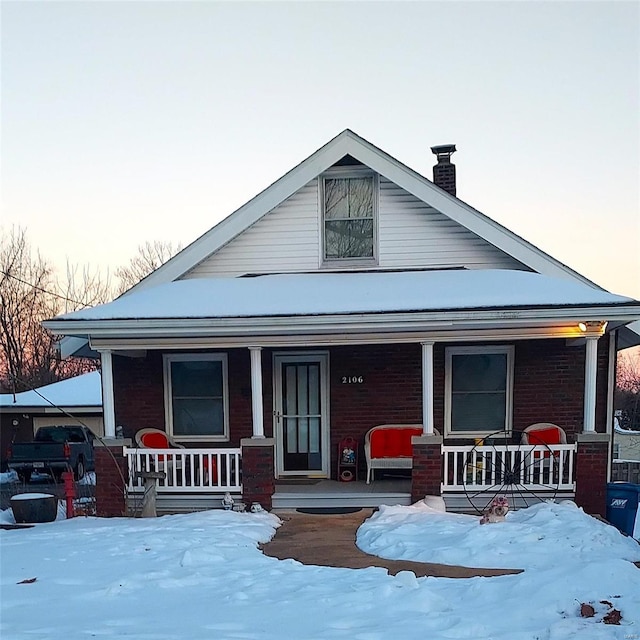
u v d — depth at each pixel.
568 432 10.55
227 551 6.82
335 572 6.07
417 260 10.93
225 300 9.66
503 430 10.45
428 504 8.82
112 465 9.35
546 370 10.59
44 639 4.28
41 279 37.03
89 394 21.84
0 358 35.09
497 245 10.50
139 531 7.83
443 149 12.39
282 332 9.18
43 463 17.69
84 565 6.38
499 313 8.61
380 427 10.47
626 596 5.04
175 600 5.25
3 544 7.36
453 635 4.30
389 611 4.87
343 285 10.09
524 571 6.04
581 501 8.77
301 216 11.11
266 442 9.19
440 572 6.09
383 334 9.17
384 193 10.98
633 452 20.50
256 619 4.69
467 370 10.76
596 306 8.49
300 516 8.93
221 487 9.35
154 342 9.39
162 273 11.04
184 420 11.22
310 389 11.02
